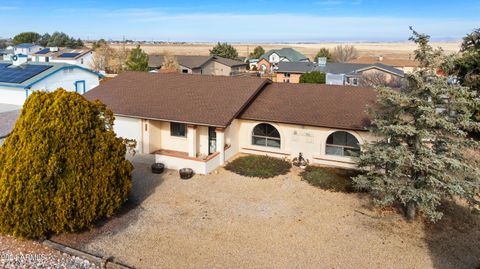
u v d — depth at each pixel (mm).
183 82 25547
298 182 18891
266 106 22781
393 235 13930
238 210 15859
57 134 12578
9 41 157125
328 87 24109
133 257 12320
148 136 22359
